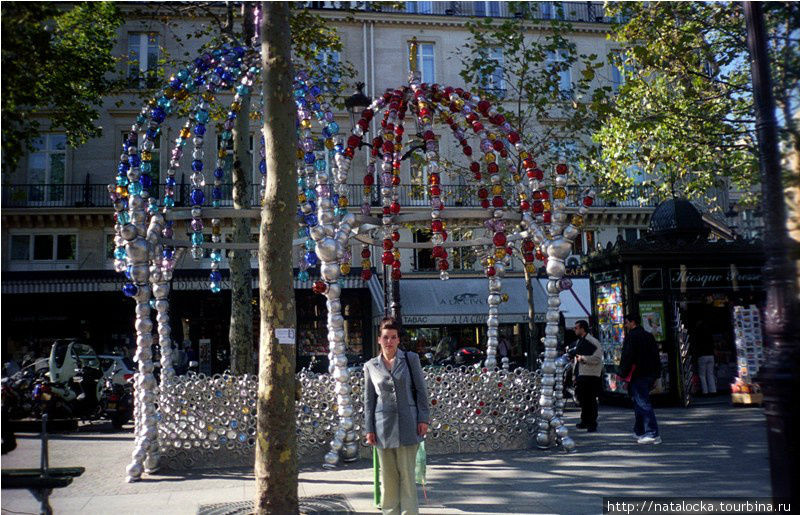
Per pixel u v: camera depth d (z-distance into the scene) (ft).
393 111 30.66
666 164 52.29
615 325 47.44
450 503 19.35
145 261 25.70
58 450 32.27
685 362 45.11
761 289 47.26
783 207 12.20
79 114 52.03
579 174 73.51
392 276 32.55
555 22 53.11
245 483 23.31
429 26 84.58
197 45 78.43
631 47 50.78
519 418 29.58
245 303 42.47
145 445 24.73
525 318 75.15
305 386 27.78
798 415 11.60
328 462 26.25
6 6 27.94
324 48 52.08
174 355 57.62
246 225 42.88
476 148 79.46
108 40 57.88
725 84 46.37
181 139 29.40
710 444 28.58
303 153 29.25
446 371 29.73
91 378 42.11
